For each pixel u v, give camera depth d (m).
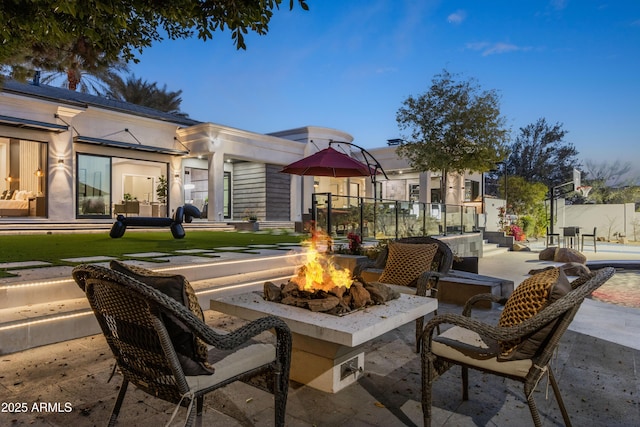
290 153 18.09
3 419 2.14
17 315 3.33
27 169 14.39
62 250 6.36
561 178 32.75
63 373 2.77
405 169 18.33
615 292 6.69
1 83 4.62
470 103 12.34
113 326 1.77
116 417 1.96
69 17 3.06
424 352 2.12
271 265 6.21
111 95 25.03
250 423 2.18
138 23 3.60
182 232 9.59
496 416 2.31
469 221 13.35
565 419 2.09
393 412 2.35
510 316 2.07
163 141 15.38
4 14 2.75
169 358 1.54
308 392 2.62
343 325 2.26
